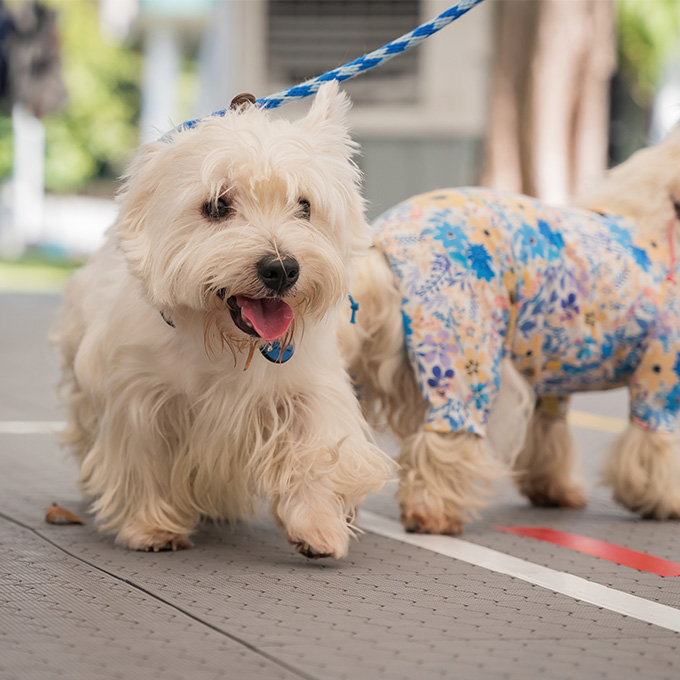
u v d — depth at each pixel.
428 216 4.09
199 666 2.54
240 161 3.21
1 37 13.80
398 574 3.45
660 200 4.47
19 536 3.78
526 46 12.10
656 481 4.47
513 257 4.09
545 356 4.26
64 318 4.42
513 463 4.36
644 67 20.28
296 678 2.48
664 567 3.67
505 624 2.95
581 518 4.56
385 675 2.52
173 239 3.25
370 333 4.03
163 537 3.66
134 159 3.42
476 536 4.08
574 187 12.23
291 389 3.58
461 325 3.97
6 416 6.58
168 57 23.14
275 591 3.20
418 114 13.29
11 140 36.81
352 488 3.56
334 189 3.38
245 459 3.62
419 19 13.44
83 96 38.44
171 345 3.53
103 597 3.07
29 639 2.70
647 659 2.69
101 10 37.19
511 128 12.23
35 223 32.09
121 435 3.66
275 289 3.18
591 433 6.73
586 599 3.23
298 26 13.61
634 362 4.45
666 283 4.38
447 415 3.96
